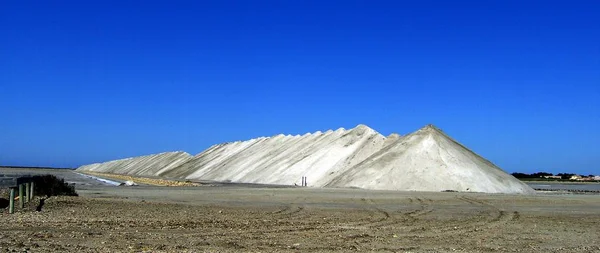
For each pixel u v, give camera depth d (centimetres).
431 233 2078
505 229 2277
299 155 8675
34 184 3678
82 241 1641
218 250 1527
